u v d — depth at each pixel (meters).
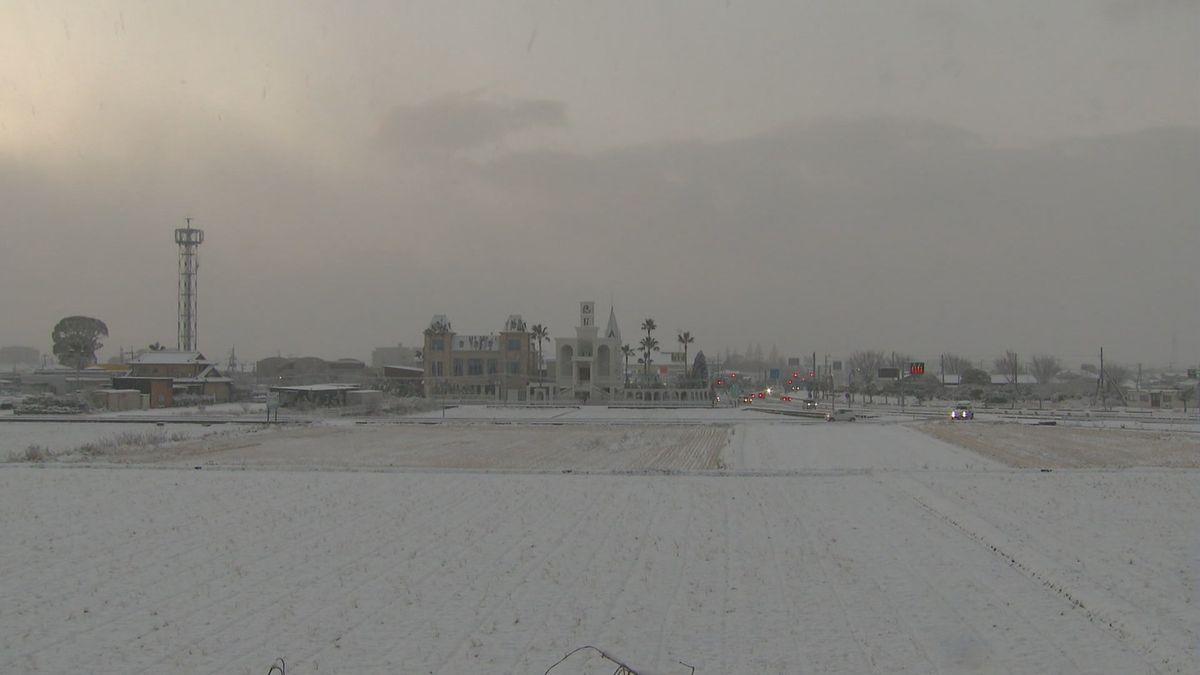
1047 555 22.89
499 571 21.59
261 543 25.17
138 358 145.00
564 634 16.44
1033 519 28.55
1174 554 22.97
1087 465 48.81
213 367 144.62
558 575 21.12
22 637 16.55
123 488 36.50
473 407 121.44
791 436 70.19
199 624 17.27
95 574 21.48
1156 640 15.68
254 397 138.62
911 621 17.17
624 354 185.75
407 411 107.12
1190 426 77.69
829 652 15.34
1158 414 98.69
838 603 18.53
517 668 14.56
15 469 43.44
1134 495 34.00
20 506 31.75
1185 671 14.19
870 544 24.77
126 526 27.86
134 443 60.66
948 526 27.62
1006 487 36.56
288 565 22.34
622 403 131.25
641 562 22.53
